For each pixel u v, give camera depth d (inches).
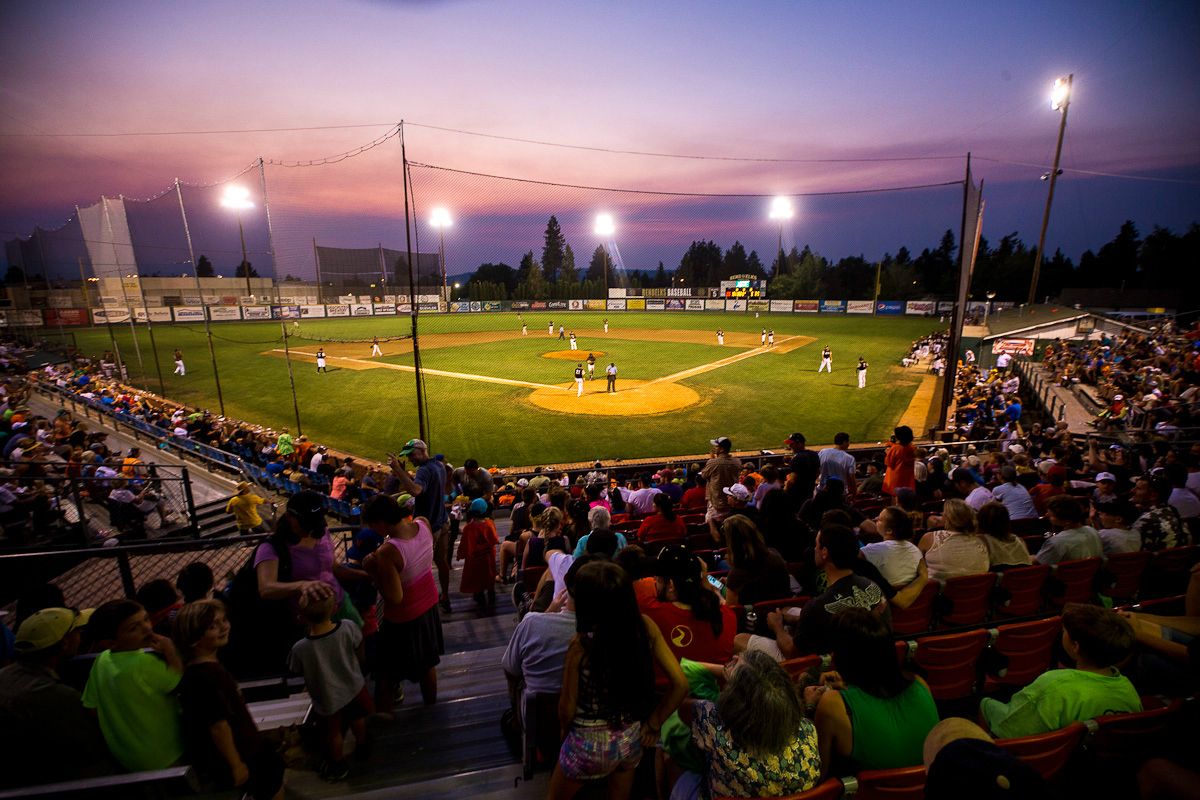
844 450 374.9
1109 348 1095.0
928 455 609.3
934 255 4045.3
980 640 165.2
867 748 101.9
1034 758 104.3
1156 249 3004.4
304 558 164.7
